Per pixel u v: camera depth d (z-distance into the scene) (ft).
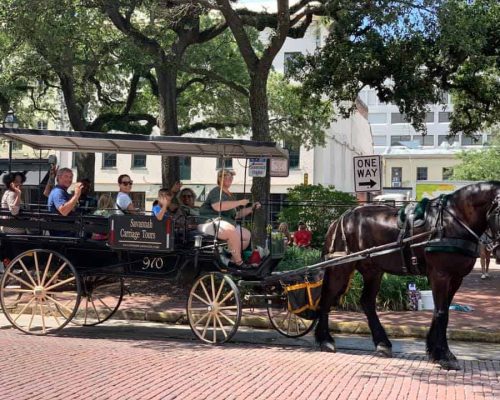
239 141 33.50
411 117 64.18
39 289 34.55
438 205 28.32
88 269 35.29
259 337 35.14
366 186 46.14
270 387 23.18
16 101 74.69
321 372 25.93
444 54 58.18
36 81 86.84
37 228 35.17
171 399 21.30
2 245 36.14
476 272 70.85
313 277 33.22
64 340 32.76
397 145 282.56
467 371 27.04
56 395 21.47
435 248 27.50
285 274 32.07
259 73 49.98
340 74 61.05
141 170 152.97
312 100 69.77
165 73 61.52
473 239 27.48
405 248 28.86
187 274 34.53
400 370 26.71
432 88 63.52
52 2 49.01
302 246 56.70
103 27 63.41
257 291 35.24
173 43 60.64
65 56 56.54
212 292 32.99
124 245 33.71
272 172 47.75
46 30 52.60
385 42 58.08
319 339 31.58
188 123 97.76
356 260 30.45
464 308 42.52
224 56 84.33
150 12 56.34
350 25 55.47
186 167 148.36
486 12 58.18
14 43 56.49
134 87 80.59
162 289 48.67
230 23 49.52
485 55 58.39
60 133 33.96
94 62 59.77
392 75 60.18
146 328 37.76
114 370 25.43
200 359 28.19
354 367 27.17
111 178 154.30
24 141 37.63
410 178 253.03
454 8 49.26
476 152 196.95
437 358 27.25
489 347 33.68
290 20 52.90
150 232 33.40
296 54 65.57
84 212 39.50
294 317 35.45
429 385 24.12
